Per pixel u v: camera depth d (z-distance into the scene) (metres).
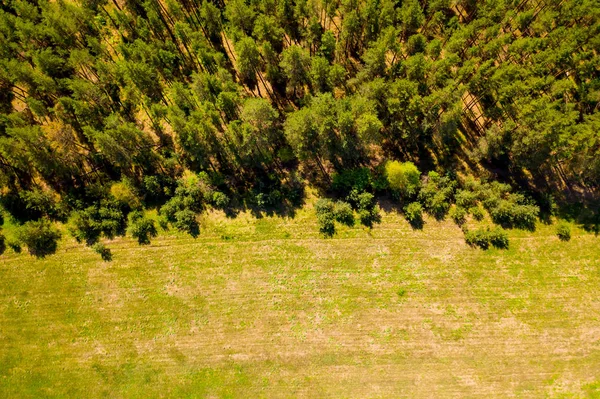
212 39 62.62
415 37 52.88
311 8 55.97
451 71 55.22
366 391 47.66
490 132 52.03
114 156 52.09
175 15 58.78
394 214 54.31
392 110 49.97
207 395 47.81
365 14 53.66
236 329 50.06
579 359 48.34
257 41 57.47
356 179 53.75
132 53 55.00
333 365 48.53
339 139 52.22
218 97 50.81
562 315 50.06
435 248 52.81
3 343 50.47
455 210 53.88
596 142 48.69
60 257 53.56
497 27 52.25
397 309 50.38
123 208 55.47
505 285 51.28
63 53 55.06
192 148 51.88
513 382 47.66
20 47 55.41
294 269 52.16
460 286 51.25
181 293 51.59
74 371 49.19
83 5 59.31
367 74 53.50
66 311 51.44
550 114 46.59
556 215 54.44
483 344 49.00
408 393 47.50
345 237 53.28
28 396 48.47
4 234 54.59
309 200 55.25
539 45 52.25
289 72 54.12
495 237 52.22
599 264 52.34
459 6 62.28
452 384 47.66
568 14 53.34
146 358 49.34
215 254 53.03
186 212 53.66
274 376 48.31
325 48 54.69
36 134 48.47
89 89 52.38
